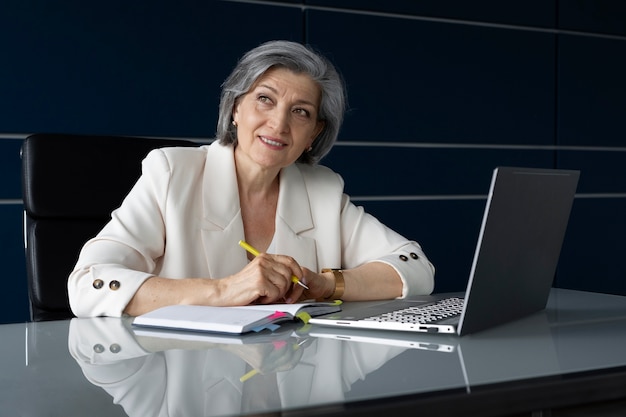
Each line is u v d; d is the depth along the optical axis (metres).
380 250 2.09
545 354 1.16
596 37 4.70
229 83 1.98
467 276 4.38
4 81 3.36
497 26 4.39
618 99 4.79
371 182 4.10
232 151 2.01
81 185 2.12
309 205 2.08
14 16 3.37
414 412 0.88
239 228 1.95
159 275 1.91
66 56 3.46
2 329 1.47
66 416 0.86
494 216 1.27
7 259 3.41
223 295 1.62
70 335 1.40
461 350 1.20
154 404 0.90
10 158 3.39
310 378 1.01
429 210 4.26
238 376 1.03
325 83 1.99
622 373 1.02
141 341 1.32
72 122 3.48
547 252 1.56
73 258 2.07
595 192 4.75
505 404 0.93
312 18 3.92
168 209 1.90
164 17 3.63
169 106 3.66
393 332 1.37
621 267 4.85
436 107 4.24
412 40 4.16
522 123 4.48
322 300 1.82
